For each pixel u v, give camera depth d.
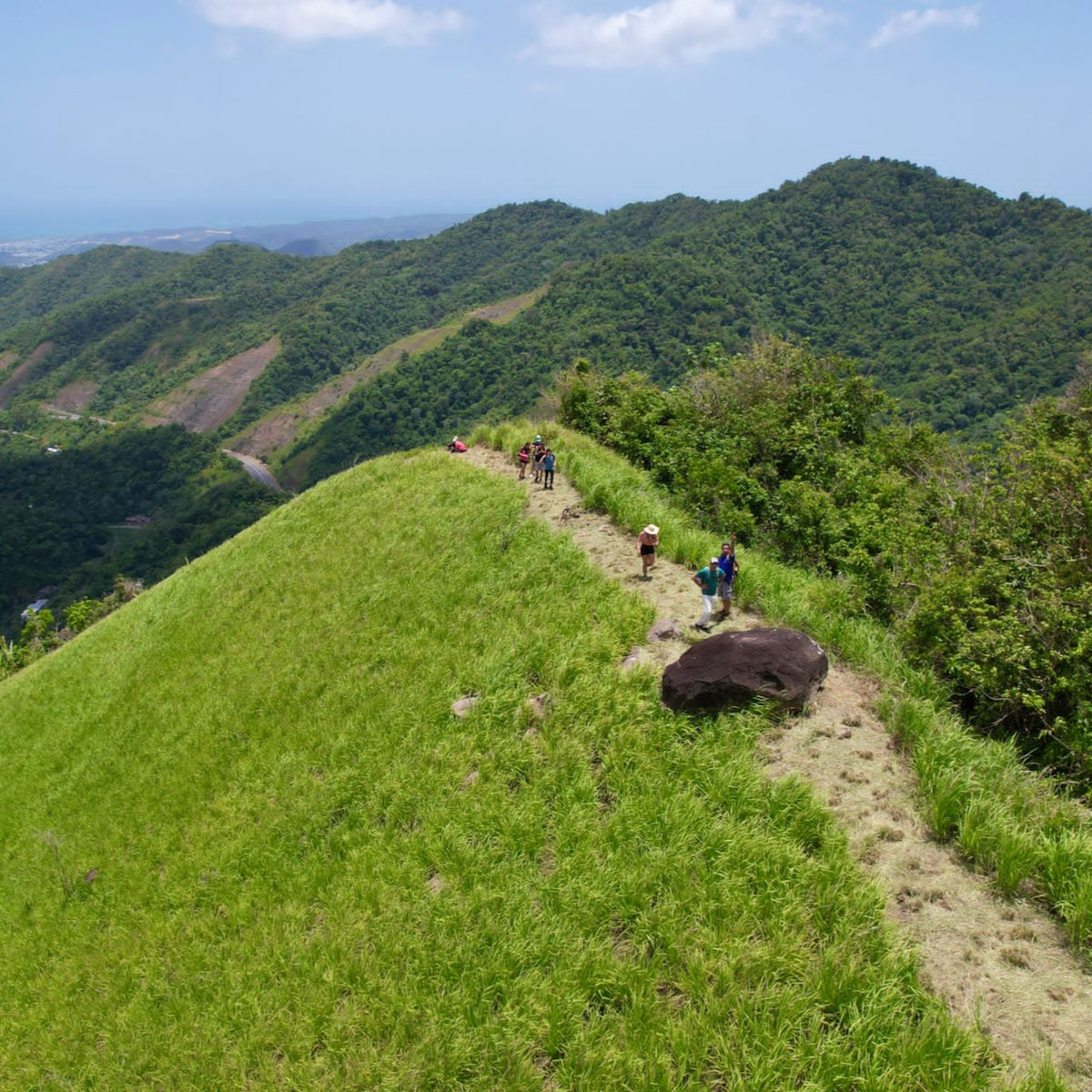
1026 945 6.73
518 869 8.83
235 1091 7.95
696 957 7.01
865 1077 5.81
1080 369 23.88
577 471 21.12
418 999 7.79
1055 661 10.03
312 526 24.00
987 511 13.91
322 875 10.34
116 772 15.94
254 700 15.85
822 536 18.33
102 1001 10.34
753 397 25.95
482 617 14.98
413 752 11.95
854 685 10.57
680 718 10.00
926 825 8.05
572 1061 6.63
